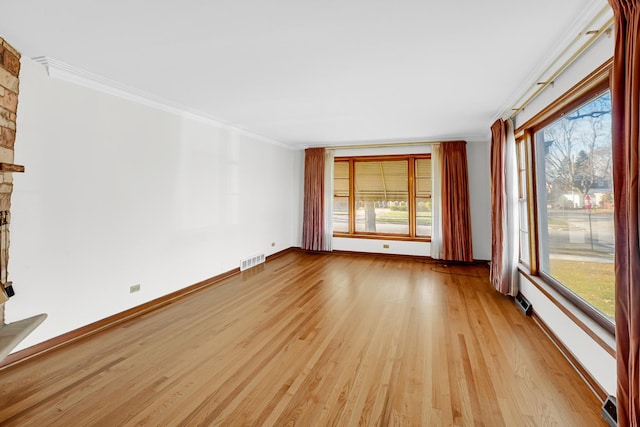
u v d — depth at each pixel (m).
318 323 2.96
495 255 3.89
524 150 3.58
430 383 2.00
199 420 1.66
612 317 1.91
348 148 6.27
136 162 3.20
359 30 1.95
